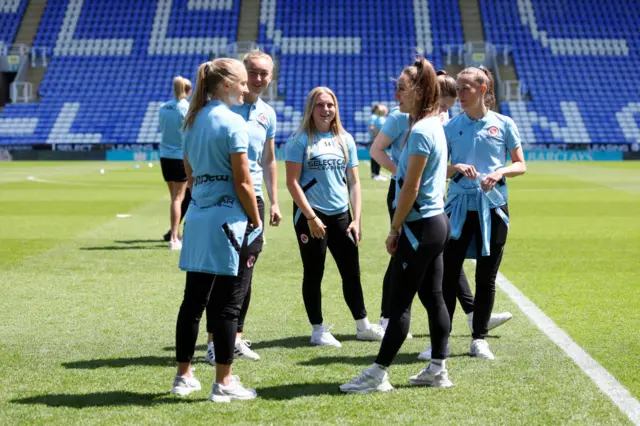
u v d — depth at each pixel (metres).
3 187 20.53
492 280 5.22
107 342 5.54
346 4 42.44
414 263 4.41
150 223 12.96
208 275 4.32
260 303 6.89
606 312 6.46
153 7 42.50
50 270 8.49
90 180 23.19
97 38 41.41
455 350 5.37
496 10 42.25
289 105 37.97
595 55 40.69
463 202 5.25
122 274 8.26
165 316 6.35
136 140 37.16
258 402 4.25
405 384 4.59
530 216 14.15
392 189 5.52
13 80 41.88
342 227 5.63
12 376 4.71
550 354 5.19
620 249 10.12
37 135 37.25
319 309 5.57
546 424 3.87
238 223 4.27
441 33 41.22
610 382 4.55
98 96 38.97
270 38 41.12
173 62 40.41
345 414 4.04
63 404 4.20
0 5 42.75
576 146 37.03
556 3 42.62
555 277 8.11
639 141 37.16
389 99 38.53
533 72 39.75
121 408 4.14
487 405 4.17
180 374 4.43
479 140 5.33
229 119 4.23
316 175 5.62
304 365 5.01
